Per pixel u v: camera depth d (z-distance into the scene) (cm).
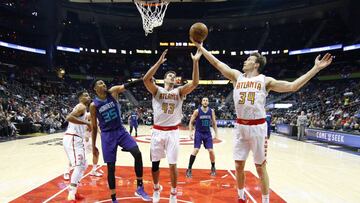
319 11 3147
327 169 763
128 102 3250
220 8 3366
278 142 1430
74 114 478
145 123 2836
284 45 3606
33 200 458
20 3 3017
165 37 3972
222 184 580
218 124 2667
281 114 2581
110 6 3397
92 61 3916
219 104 3172
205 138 664
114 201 429
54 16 3291
